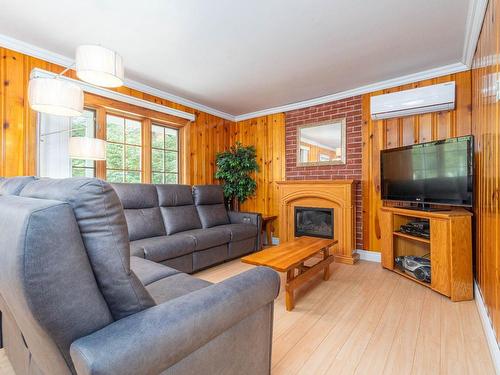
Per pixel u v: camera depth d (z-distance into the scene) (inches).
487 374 54.7
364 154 139.3
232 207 186.1
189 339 32.8
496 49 62.7
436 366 57.2
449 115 114.7
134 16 80.7
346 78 128.0
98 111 119.3
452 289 88.6
